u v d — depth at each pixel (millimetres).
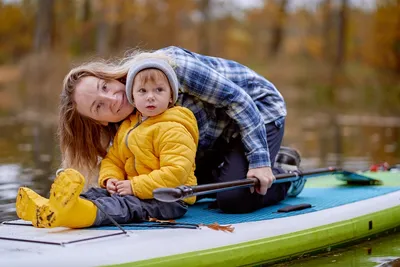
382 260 3166
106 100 3084
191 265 2656
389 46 21797
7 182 5227
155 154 3055
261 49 30047
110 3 25688
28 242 2631
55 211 2703
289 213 3324
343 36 25438
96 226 2865
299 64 23359
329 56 26203
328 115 15844
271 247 2973
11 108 16125
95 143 3275
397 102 18453
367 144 9000
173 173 2965
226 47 29656
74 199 2705
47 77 20719
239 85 3541
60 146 3270
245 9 29953
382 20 21922
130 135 3090
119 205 2928
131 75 3037
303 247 3139
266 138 3486
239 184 3133
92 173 3320
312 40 27344
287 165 3922
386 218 3672
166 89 3043
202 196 3750
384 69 21672
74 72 3160
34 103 17469
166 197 2768
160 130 3021
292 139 9852
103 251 2525
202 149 3508
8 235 2738
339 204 3596
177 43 27609
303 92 20312
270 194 3506
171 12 27281
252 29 30078
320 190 4082
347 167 6492
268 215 3266
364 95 19406
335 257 3211
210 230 2859
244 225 3031
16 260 2424
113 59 3436
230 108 3305
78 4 26297
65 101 3184
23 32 26609
